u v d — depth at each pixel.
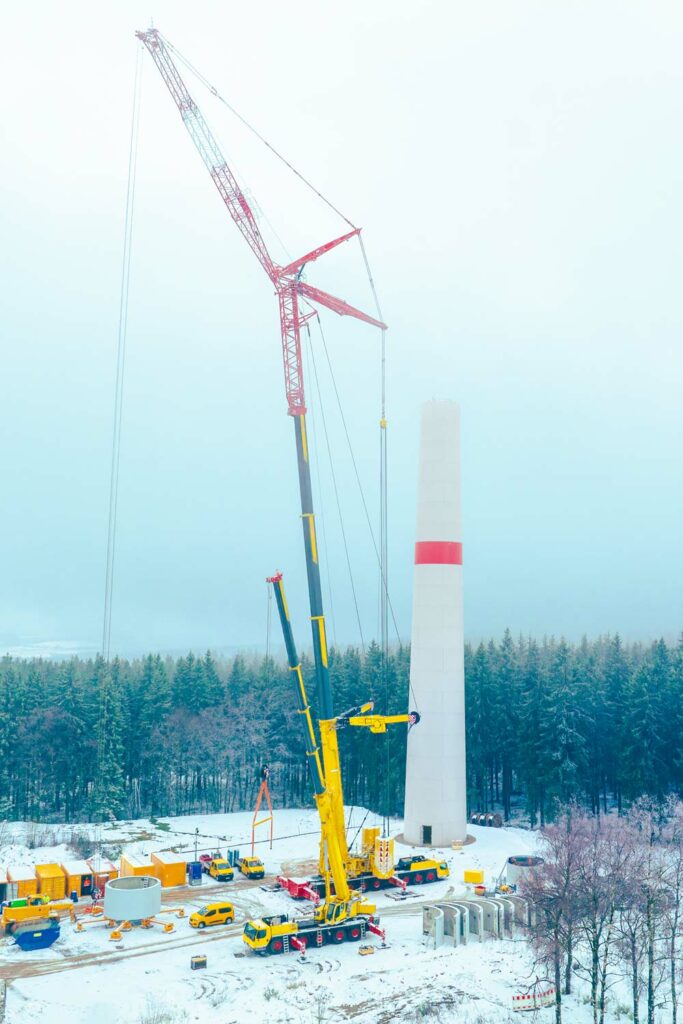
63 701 106.19
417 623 83.69
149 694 109.75
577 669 104.44
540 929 43.22
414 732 82.81
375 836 67.06
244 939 51.66
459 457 85.06
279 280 66.50
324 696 57.47
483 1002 43.50
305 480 61.12
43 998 43.88
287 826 93.25
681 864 48.59
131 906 55.12
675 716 96.25
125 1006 42.84
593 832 50.81
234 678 121.88
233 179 69.69
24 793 103.31
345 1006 42.91
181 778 116.06
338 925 53.19
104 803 98.31
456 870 71.94
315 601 58.50
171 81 71.62
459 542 84.44
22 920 54.69
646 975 46.25
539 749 97.06
